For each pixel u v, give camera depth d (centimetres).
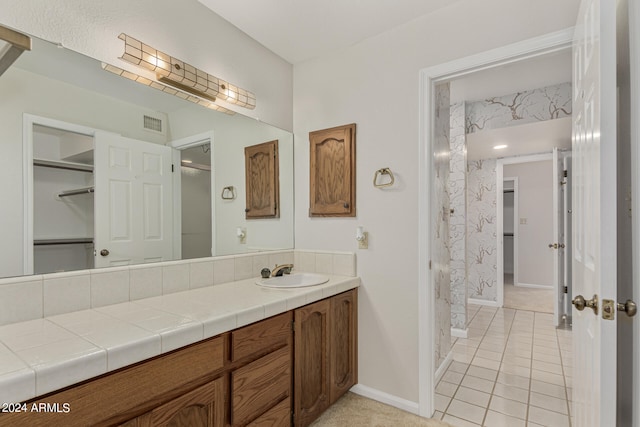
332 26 199
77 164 135
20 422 75
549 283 567
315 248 234
